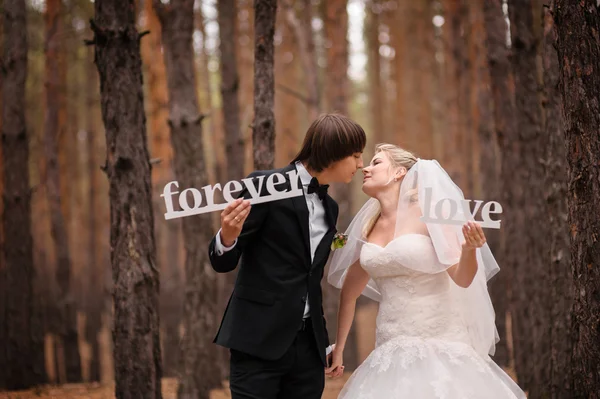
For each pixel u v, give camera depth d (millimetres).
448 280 3346
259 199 2969
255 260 3051
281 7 11773
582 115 3131
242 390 2994
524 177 6418
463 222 3074
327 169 3127
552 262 4707
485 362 3252
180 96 6586
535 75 6312
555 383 4582
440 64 16719
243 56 14758
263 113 4770
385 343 3326
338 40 10273
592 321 3131
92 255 14234
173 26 6582
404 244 3258
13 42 7590
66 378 9289
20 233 7664
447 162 12750
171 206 2979
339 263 3631
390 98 19125
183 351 6523
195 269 6590
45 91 9938
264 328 2965
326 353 3209
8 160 7645
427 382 3113
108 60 4246
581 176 3135
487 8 7156
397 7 15953
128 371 4195
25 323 7664
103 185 18359
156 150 10789
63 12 12000
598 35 3148
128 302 4203
